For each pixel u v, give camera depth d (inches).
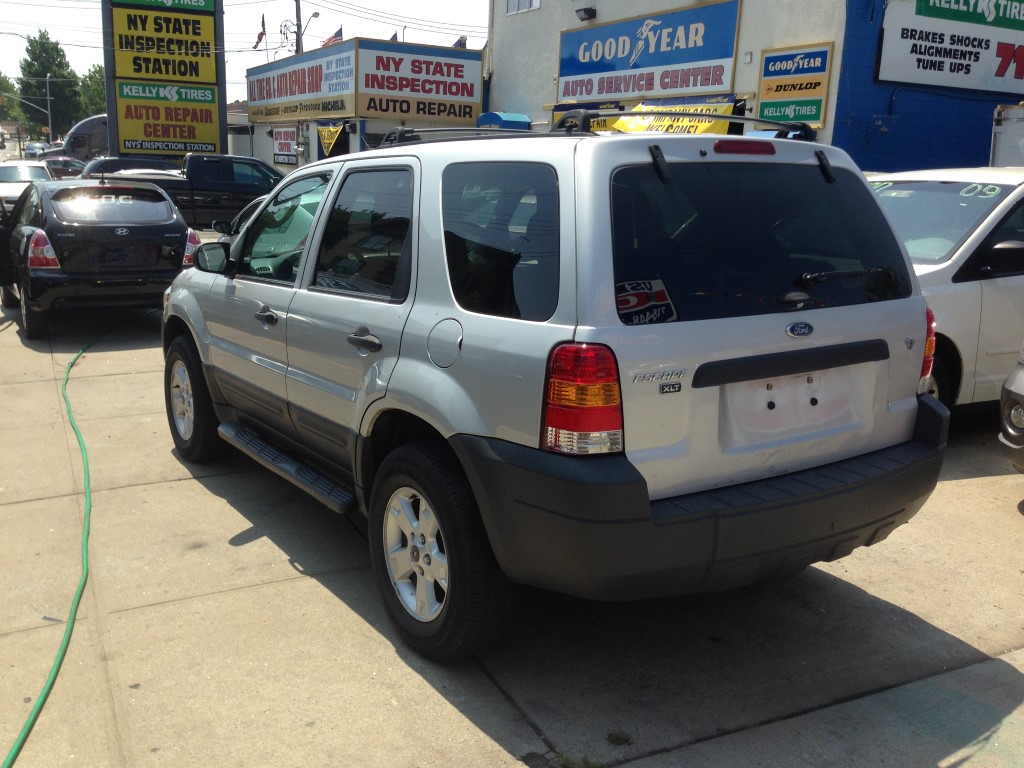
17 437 240.1
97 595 152.6
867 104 504.1
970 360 227.0
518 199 118.6
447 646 127.2
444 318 124.2
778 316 118.3
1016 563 169.6
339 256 153.0
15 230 396.2
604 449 107.2
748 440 117.6
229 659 133.4
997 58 543.8
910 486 128.5
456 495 121.6
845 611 151.3
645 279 110.4
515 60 791.7
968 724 120.1
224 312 188.4
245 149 1300.4
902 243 138.1
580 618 148.1
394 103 857.5
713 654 137.6
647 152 115.6
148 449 231.3
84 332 391.9
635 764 111.2
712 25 568.4
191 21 1019.3
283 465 171.6
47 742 114.0
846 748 114.8
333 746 114.1
